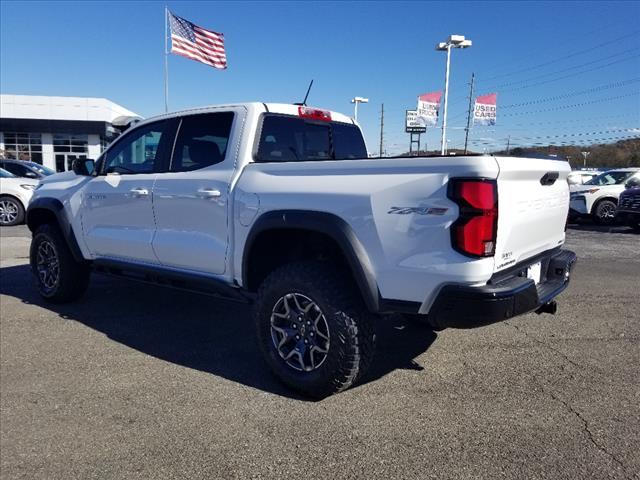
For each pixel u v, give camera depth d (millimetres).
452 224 2842
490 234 2826
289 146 4320
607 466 2645
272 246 3801
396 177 3037
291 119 4371
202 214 4012
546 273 3791
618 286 6703
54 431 2998
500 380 3697
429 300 2984
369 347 3297
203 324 4988
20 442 2883
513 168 2949
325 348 3326
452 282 2877
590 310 5535
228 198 3805
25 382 3648
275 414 3203
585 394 3465
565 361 4055
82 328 4832
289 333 3467
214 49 17359
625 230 13789
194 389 3553
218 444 2863
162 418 3148
